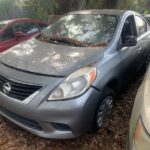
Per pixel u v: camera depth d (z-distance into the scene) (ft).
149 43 15.70
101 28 12.33
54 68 9.28
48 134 8.93
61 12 32.32
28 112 8.82
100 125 10.21
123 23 12.55
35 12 31.99
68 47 11.23
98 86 9.21
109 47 10.97
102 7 35.70
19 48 11.65
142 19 15.72
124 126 10.97
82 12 14.30
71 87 8.68
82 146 9.70
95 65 9.68
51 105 8.52
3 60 10.58
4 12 36.04
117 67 10.73
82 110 8.61
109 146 9.72
